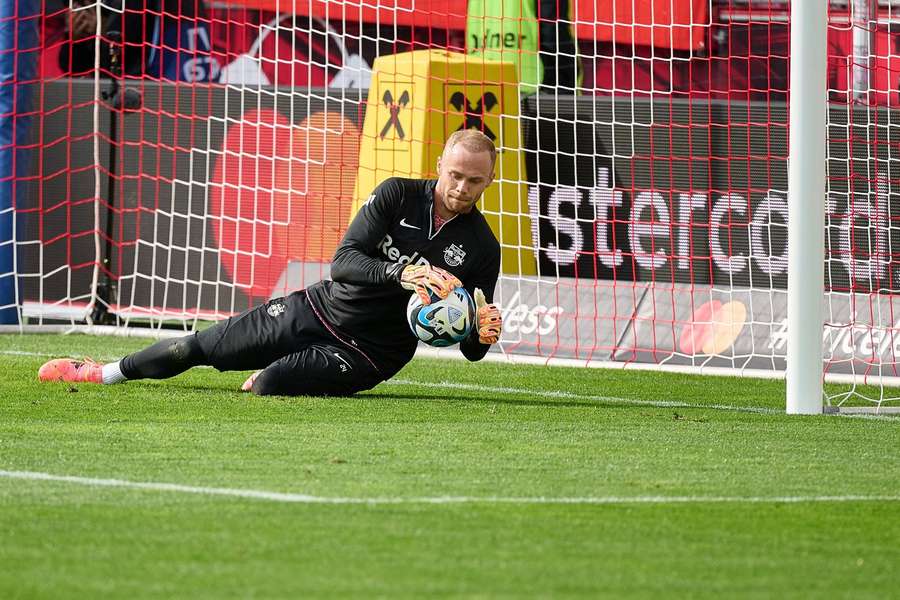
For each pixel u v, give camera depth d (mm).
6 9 36781
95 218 40031
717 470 17500
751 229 37656
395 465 17016
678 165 38250
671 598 11164
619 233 38719
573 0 43094
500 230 38844
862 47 39531
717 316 32688
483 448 18688
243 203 41188
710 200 37938
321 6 47219
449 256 22484
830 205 36781
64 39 46156
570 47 43531
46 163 41938
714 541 13273
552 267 39250
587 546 12875
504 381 28688
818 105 23453
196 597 10773
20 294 37719
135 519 13516
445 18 45688
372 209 22344
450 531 13320
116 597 10727
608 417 22703
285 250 40844
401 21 46250
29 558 11930
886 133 36781
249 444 18438
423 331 21531
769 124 37531
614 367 32156
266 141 41031
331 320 23438
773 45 43688
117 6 41719
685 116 38125
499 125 38969
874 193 36531
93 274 41719
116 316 39406
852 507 15156
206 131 41406
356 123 40281
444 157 21859
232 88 41125
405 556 12266
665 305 33375
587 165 38969
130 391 23922
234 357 23609
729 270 37219
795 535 13648
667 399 26297
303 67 47812
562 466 17375
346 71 47688
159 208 41812
